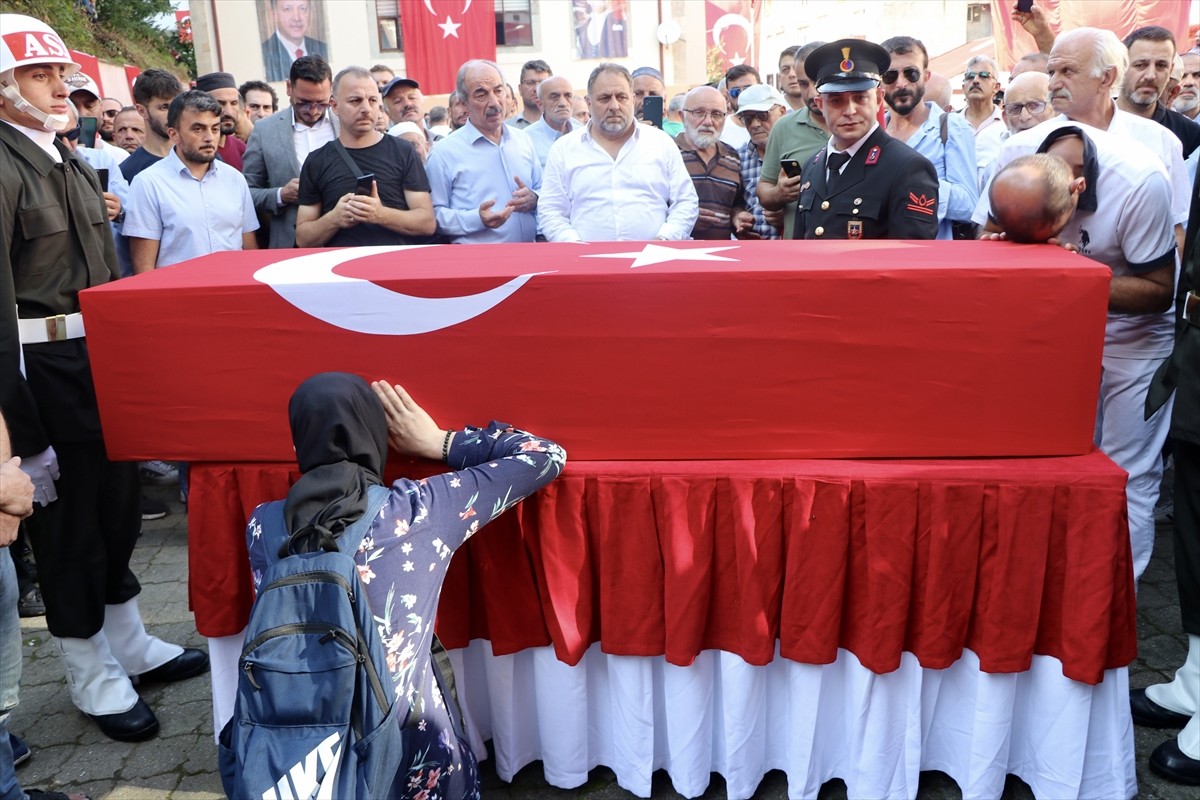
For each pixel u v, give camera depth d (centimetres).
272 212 427
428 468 203
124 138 626
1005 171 217
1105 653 194
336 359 197
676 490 199
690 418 197
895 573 196
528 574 209
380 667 151
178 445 206
